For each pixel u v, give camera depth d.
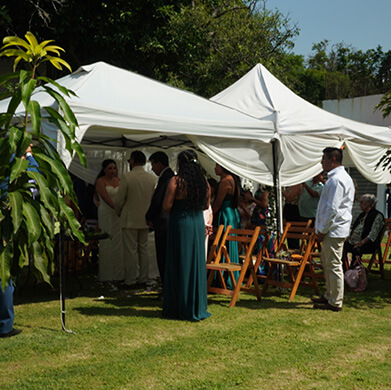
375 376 3.88
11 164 4.22
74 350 4.40
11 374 3.84
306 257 6.60
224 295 6.81
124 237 7.23
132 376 3.82
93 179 9.41
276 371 3.96
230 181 6.96
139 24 15.76
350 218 5.88
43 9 14.35
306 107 8.80
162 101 6.68
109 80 6.66
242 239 6.37
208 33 18.27
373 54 41.97
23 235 4.23
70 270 7.36
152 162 6.39
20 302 6.30
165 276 5.57
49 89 4.59
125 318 5.50
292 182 7.70
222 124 6.69
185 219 5.41
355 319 5.57
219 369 3.99
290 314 5.76
